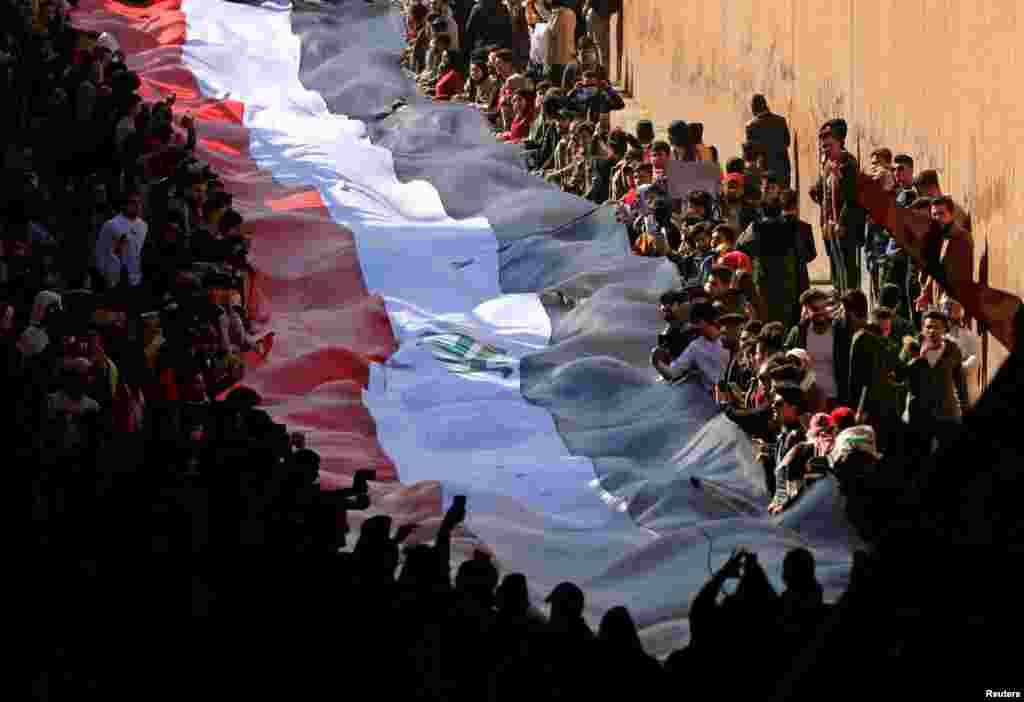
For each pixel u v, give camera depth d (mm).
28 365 24766
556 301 39062
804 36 38781
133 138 39281
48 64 42125
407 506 27062
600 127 49188
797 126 39500
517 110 50938
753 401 29219
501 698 14312
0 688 16672
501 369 35188
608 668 13984
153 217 36531
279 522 19516
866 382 25984
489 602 15945
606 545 25953
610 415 32031
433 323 38125
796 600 13906
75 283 34469
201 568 18094
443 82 55719
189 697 16750
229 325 33594
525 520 27266
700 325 31406
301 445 26312
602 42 62156
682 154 40812
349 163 47188
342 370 34625
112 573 18297
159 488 20453
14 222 31500
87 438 22781
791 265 32594
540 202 43406
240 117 51000
